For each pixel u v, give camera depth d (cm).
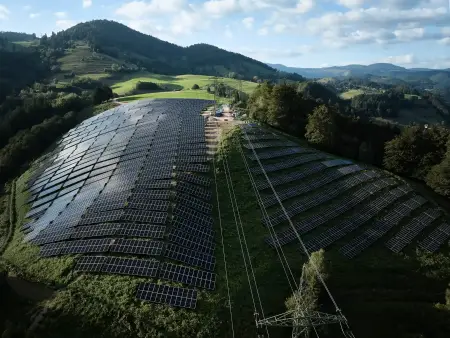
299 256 5997
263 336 4650
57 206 7644
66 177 8888
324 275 5019
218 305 4925
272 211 6944
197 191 7119
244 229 6438
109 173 8088
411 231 7138
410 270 6169
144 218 6234
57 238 6272
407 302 5578
